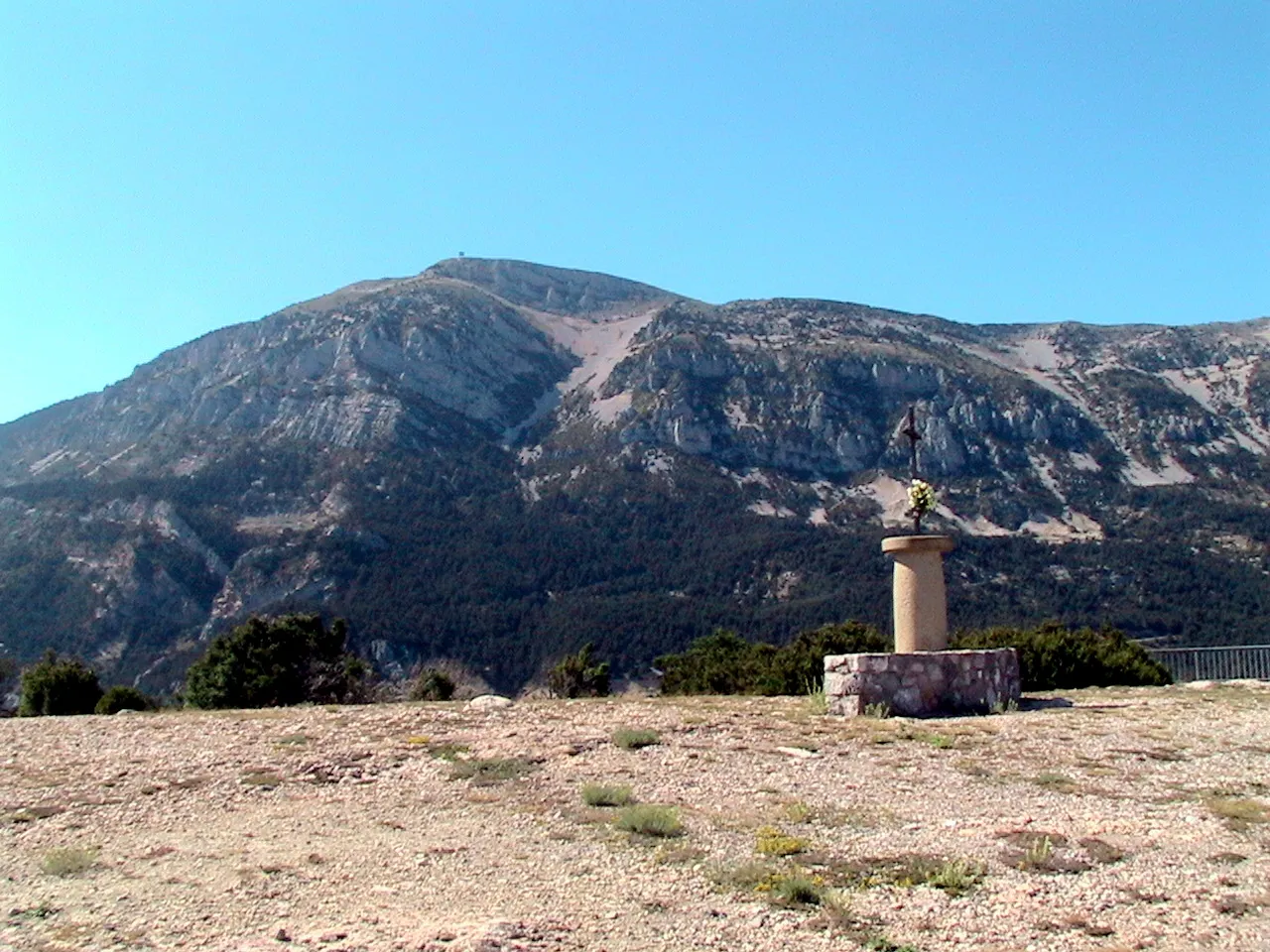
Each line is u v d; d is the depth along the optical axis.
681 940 7.98
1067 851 10.16
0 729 17.25
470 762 13.75
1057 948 7.88
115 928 8.01
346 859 9.88
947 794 12.43
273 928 7.98
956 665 18.14
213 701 34.25
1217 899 8.76
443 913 8.44
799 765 13.78
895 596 19.31
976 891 9.09
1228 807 11.61
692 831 10.90
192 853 10.07
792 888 8.92
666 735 15.47
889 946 7.91
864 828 11.06
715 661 35.47
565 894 8.95
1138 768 13.75
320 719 17.25
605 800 11.89
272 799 12.16
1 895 8.80
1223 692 21.69
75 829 10.99
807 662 27.23
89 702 37.25
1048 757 14.30
